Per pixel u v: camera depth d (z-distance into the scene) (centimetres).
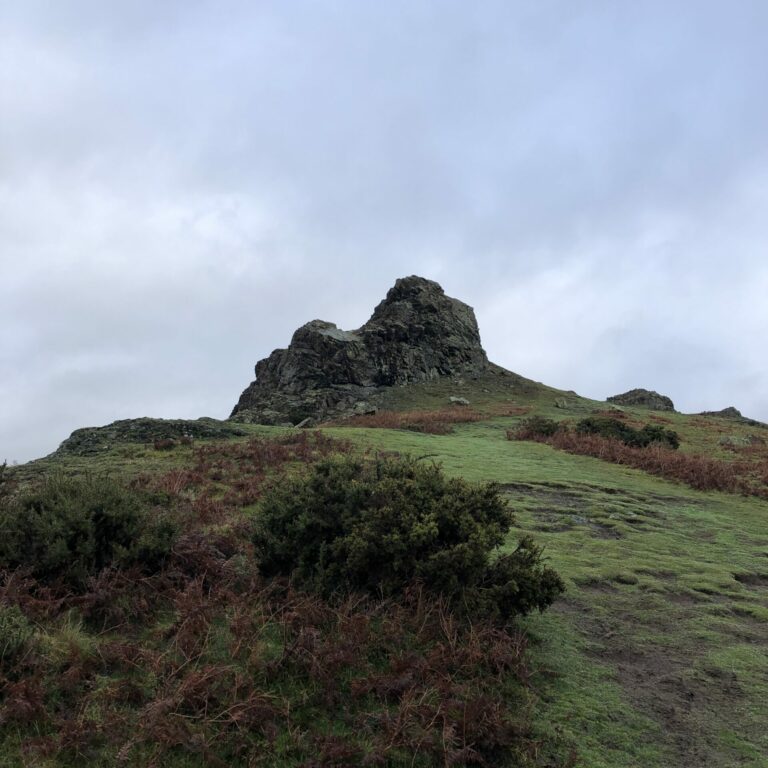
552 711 461
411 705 411
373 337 5397
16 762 337
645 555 890
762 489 1533
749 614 694
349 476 679
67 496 633
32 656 415
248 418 4172
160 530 630
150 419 1841
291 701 419
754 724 467
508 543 884
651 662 564
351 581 577
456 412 3638
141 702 399
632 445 2223
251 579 598
